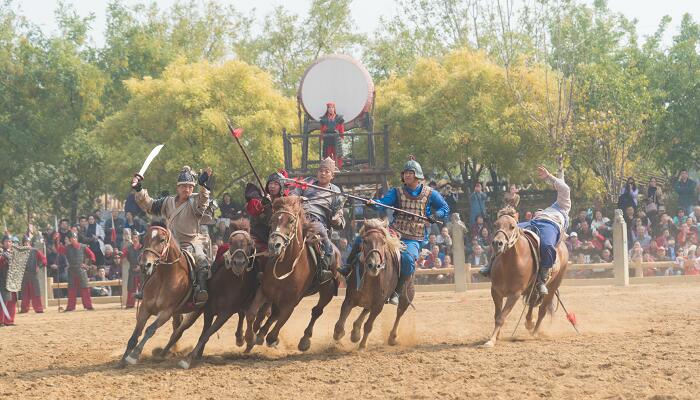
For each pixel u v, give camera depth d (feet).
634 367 31.96
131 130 111.96
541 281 40.73
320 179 40.32
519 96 102.12
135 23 151.53
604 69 107.86
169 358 39.29
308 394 29.71
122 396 30.25
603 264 76.69
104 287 83.87
